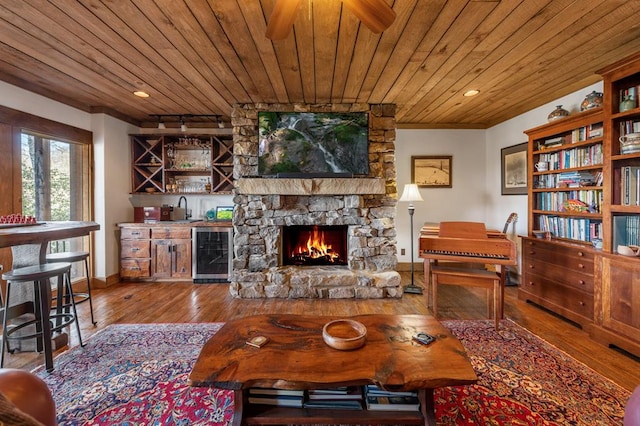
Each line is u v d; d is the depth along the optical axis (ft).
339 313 10.05
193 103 12.19
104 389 5.93
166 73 9.21
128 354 7.26
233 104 12.14
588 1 5.80
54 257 8.21
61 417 5.17
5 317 6.52
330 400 4.59
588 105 8.96
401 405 4.53
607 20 6.43
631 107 7.37
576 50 7.79
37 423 2.15
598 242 8.50
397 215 15.75
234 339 5.01
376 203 12.31
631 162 7.70
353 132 12.04
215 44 7.46
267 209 12.05
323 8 6.04
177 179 15.47
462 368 4.20
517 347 7.55
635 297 7.04
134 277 13.71
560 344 7.72
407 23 6.54
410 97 11.40
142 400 5.62
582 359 7.00
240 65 8.65
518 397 5.69
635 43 7.43
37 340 7.38
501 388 5.95
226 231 13.66
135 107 12.80
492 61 8.40
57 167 11.68
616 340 7.38
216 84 10.12
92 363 6.87
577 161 9.63
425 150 15.57
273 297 11.65
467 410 5.35
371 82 9.93
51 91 10.82
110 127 13.20
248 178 11.84
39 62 8.48
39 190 10.95
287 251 13.32
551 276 9.84
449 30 6.83
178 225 13.67
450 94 11.04
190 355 7.23
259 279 11.74
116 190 13.62
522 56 8.11
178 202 15.53
